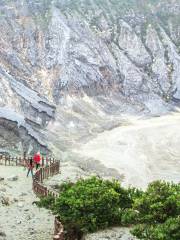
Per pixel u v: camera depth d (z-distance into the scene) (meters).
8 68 80.94
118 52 100.12
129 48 103.88
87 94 86.56
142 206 21.78
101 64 93.00
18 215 27.98
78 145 66.31
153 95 94.62
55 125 71.88
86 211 23.16
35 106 71.56
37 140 61.06
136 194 25.52
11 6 94.81
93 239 22.36
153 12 117.94
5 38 86.88
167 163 61.88
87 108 82.44
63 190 26.50
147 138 72.50
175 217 20.67
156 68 102.12
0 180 36.03
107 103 86.94
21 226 26.20
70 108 80.12
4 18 90.62
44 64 87.88
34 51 89.06
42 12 98.50
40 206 27.19
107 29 105.25
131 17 112.62
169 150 67.88
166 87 99.50
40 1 100.94
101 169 56.94
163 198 21.36
